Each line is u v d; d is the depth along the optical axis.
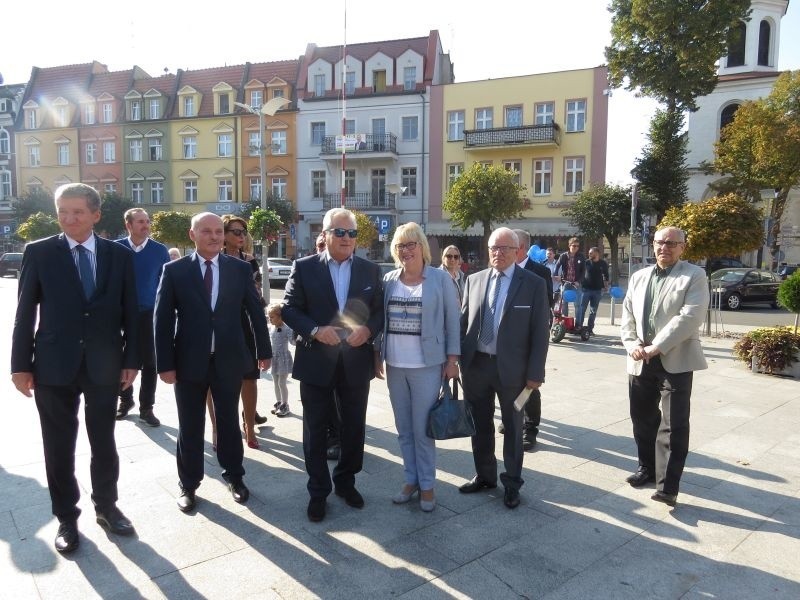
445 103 31.91
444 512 3.67
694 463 4.54
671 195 25.44
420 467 3.69
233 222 4.99
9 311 14.61
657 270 4.05
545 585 2.87
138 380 7.27
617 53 24.94
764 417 5.77
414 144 32.84
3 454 4.54
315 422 3.58
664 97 24.80
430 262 3.79
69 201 3.14
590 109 29.00
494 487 4.05
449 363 3.72
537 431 5.00
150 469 4.27
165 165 38.59
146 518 3.51
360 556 3.11
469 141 30.84
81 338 3.16
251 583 2.83
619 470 4.41
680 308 3.79
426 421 3.68
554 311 10.90
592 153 29.17
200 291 3.62
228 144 37.22
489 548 3.22
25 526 3.38
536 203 30.47
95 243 3.31
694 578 2.95
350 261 3.76
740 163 26.52
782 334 7.74
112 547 3.16
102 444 3.32
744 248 10.12
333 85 34.50
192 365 3.58
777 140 24.22
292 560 3.06
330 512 3.65
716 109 32.62
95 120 40.31
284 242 35.31
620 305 18.66
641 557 3.15
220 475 4.22
